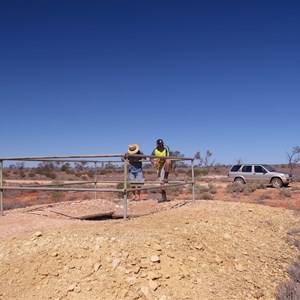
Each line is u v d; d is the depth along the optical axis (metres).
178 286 4.92
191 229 6.98
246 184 27.92
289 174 27.98
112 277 5.00
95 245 5.77
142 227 6.87
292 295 4.96
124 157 7.69
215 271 5.57
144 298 4.63
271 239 7.83
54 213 9.88
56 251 5.73
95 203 11.34
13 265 5.56
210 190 26.39
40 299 4.74
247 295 5.02
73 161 9.73
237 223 8.22
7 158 9.23
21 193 26.39
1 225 7.99
